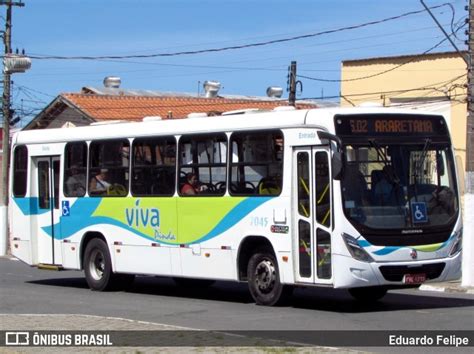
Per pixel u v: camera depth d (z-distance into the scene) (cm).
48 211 1875
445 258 1348
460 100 2795
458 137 2922
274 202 1394
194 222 1540
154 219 1623
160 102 4219
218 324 1229
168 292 1748
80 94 4047
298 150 1370
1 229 3088
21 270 2380
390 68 3125
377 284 1299
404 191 1331
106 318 1255
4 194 3122
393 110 1362
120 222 1702
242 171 1457
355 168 1308
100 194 1752
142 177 1656
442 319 1259
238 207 1456
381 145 1333
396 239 1307
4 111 3231
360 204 1298
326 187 1320
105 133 1745
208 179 1520
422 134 1374
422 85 3033
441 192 1369
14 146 1964
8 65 3181
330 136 1296
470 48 1819
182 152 1574
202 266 1525
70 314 1345
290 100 2950
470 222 1816
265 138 1421
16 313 1381
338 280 1289
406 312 1348
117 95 4275
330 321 1242
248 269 1455
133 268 1672
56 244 1855
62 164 1841
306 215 1351
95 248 1769
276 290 1412
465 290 1741
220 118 1508
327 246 1315
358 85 3225
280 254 1383
